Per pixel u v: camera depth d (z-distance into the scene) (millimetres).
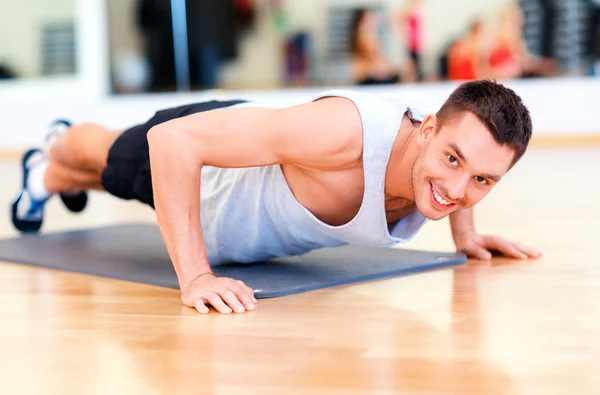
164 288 2318
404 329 1812
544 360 1573
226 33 8375
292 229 2334
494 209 4004
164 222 2133
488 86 1917
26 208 3250
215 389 1442
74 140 2914
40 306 2119
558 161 6461
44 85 8469
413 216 2279
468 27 8297
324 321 1896
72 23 8453
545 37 8070
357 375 1498
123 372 1556
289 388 1436
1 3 8477
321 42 8688
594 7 7953
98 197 5098
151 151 2113
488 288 2223
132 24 8570
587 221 3469
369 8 8508
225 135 2062
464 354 1618
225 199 2365
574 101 7578
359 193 2135
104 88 8539
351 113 2033
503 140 1857
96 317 1990
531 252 2652
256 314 1980
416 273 2457
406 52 8492
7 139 8438
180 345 1727
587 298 2082
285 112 2045
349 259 2635
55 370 1580
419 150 1992
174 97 8203
